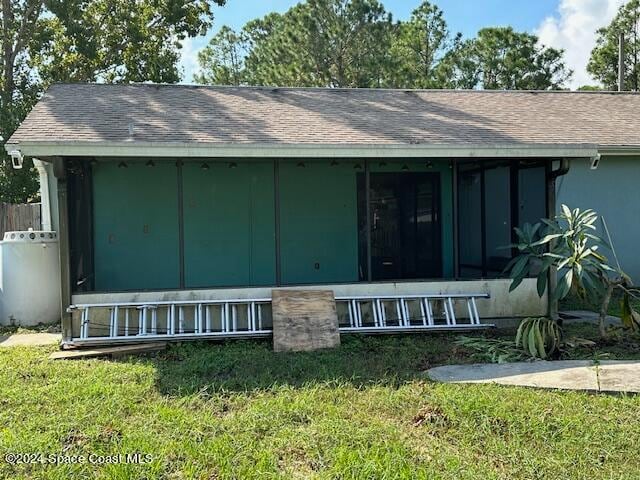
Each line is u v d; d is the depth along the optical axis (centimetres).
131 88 903
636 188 973
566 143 705
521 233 623
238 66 3269
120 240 838
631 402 408
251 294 657
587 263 590
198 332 625
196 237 858
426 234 906
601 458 324
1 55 1666
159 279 847
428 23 2623
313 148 632
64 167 613
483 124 816
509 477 302
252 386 451
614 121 949
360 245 893
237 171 866
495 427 366
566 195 952
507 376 481
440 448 338
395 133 714
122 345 600
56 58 1730
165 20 1869
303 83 2231
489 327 663
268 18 3066
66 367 514
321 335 600
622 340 614
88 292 631
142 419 379
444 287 687
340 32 2148
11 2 1630
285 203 878
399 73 2261
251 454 326
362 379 471
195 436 350
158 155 605
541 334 558
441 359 552
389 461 315
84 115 708
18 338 671
